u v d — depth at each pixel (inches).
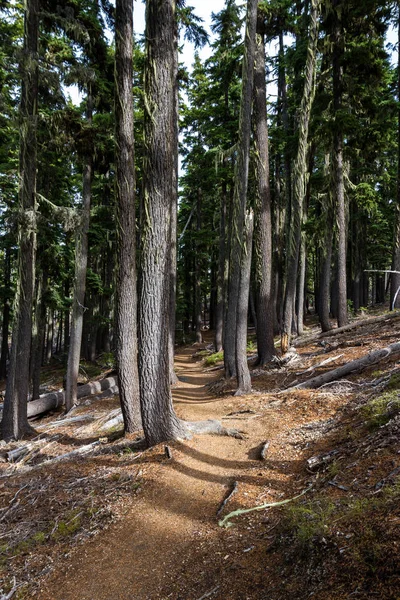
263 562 142.6
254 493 201.0
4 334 945.5
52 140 476.4
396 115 603.2
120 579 160.7
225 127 693.9
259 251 529.7
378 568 104.1
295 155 655.8
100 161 552.1
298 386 373.1
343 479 169.8
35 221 402.0
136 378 333.1
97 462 284.2
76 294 529.3
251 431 293.0
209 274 1565.0
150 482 228.5
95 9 490.9
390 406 219.9
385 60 638.5
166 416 280.2
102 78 524.4
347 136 592.7
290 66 602.9
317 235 699.4
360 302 1123.3
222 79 676.1
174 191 600.7
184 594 142.1
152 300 277.1
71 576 167.8
